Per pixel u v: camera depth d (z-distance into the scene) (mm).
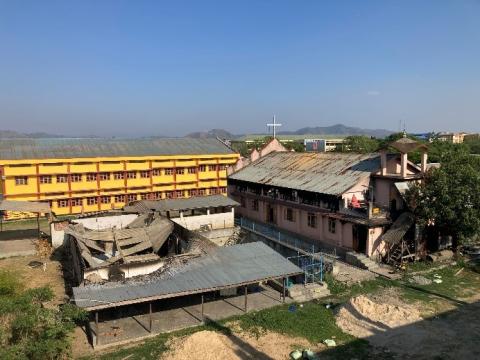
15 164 47625
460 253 34719
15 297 25219
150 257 31531
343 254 34812
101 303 20734
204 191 60219
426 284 28734
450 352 20031
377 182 35719
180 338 21500
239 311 25031
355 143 100250
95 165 52062
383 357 19750
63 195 50688
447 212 30703
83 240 33188
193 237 31719
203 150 60688
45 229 44844
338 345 20922
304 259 33938
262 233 41344
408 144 33062
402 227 32156
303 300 26641
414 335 21562
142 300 21453
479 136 160750
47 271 32406
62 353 19625
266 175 46906
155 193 56781
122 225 40938
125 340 21516
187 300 26719
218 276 24453
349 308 24359
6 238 41094
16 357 17516
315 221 38438
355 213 34000
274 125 62719
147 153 56188
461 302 25812
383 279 29812
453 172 31812
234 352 20281
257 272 25250
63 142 55000
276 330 22562
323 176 39625
